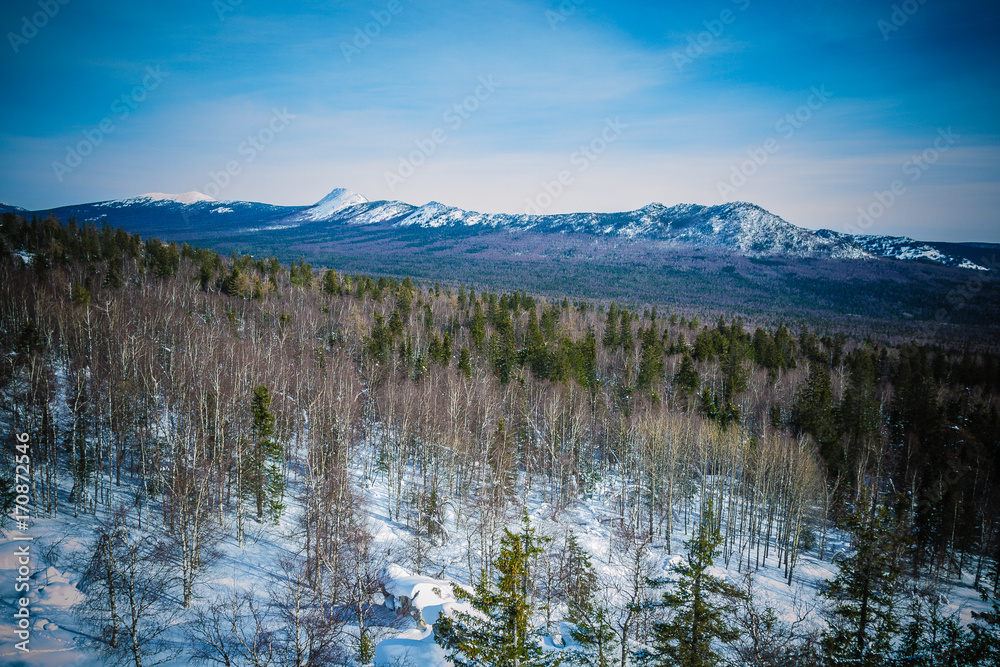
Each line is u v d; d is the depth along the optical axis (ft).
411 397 209.97
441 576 142.20
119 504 144.46
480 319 367.04
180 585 116.78
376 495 188.65
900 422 256.32
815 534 198.90
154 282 345.31
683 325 523.70
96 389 160.97
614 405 283.18
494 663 74.54
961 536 179.22
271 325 294.05
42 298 219.61
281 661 96.94
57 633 94.48
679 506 211.20
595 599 123.44
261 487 154.10
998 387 325.62
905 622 120.37
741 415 262.88
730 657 105.70
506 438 185.57
